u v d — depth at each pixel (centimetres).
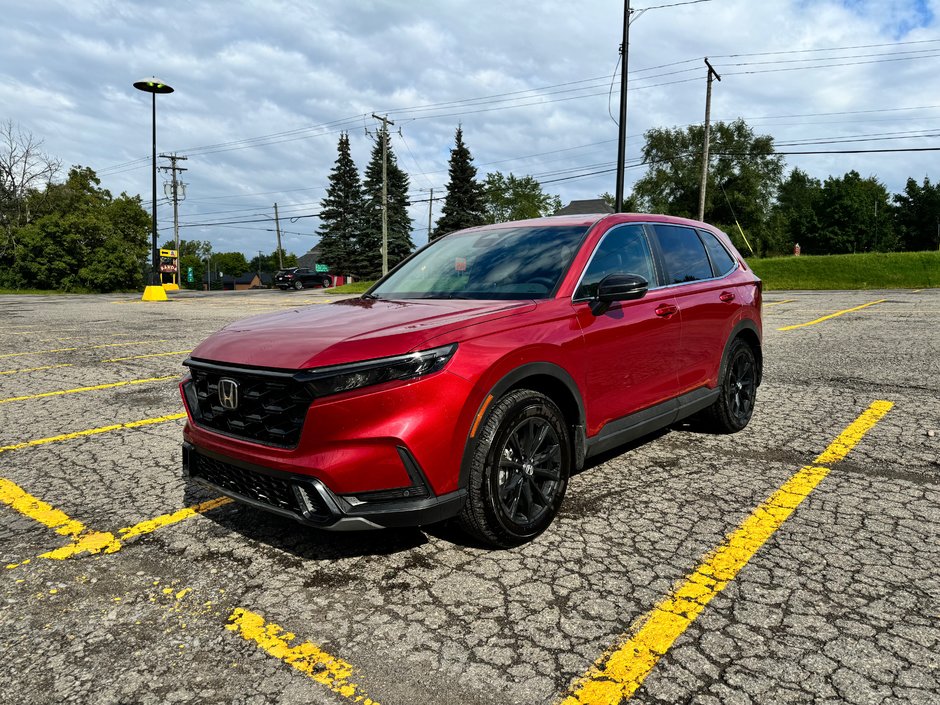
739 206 6047
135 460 441
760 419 518
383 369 253
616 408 353
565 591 258
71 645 228
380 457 251
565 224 392
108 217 5850
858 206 8638
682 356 409
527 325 302
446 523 330
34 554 300
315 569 281
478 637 227
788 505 341
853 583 259
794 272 3359
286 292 4212
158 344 1080
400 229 6781
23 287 4653
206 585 269
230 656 219
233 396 276
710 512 334
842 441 454
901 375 685
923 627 228
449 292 361
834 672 203
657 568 275
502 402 285
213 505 359
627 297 332
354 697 196
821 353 847
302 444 254
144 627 238
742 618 235
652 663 210
